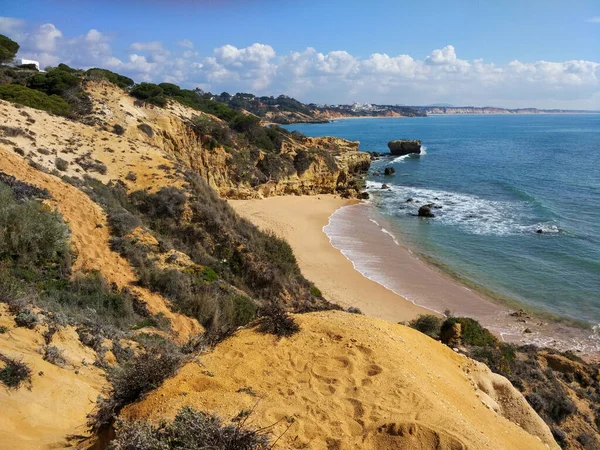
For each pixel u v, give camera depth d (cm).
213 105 6612
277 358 737
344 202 4984
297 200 4891
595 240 3559
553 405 1290
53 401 698
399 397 650
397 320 2281
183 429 486
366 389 662
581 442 1207
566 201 4906
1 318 859
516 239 3622
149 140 3744
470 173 6831
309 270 2889
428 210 4356
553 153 9156
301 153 5416
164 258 1766
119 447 467
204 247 2162
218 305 1541
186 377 655
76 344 923
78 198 1856
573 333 2223
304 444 543
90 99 3703
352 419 600
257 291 2042
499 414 844
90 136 2877
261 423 563
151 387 635
